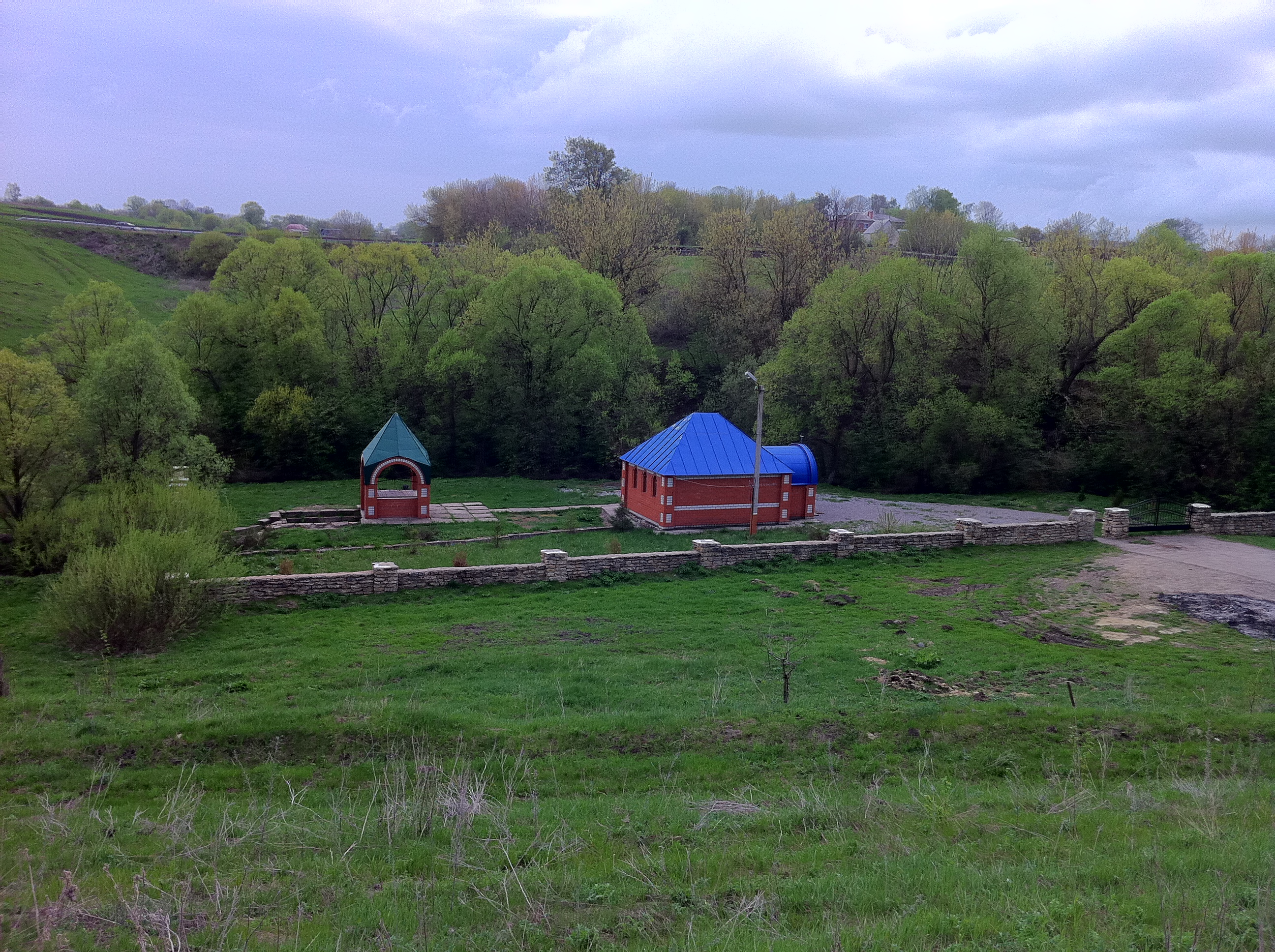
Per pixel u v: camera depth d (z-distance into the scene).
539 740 13.39
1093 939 6.92
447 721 13.81
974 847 9.64
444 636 20.56
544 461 53.66
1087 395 47.16
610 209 67.56
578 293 54.09
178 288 74.25
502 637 20.50
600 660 18.50
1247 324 45.06
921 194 116.75
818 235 65.25
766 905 8.11
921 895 8.22
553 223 74.00
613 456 52.53
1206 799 10.81
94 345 42.91
